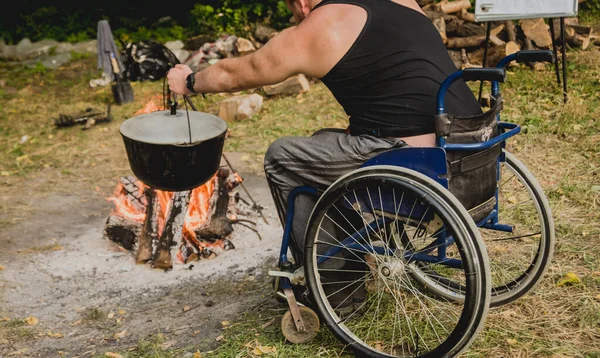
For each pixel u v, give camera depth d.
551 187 4.32
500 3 5.61
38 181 5.43
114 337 3.20
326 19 2.54
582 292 3.08
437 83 2.54
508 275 3.25
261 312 3.26
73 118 6.95
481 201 2.64
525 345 2.73
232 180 4.28
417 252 2.68
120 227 4.13
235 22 9.28
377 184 2.49
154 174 2.92
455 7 7.55
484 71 2.30
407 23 2.59
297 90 6.99
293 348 2.86
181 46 9.24
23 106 7.60
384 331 2.91
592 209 3.98
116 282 3.79
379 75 2.54
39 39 9.56
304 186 2.82
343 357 2.77
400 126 2.56
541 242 2.89
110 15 10.05
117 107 7.36
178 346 3.03
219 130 2.95
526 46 7.18
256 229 4.27
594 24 8.06
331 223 2.80
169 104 3.09
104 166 5.71
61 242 4.32
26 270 3.96
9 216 4.75
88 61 9.13
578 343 2.72
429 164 2.47
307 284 2.75
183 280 3.75
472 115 2.60
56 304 3.59
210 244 4.02
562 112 5.54
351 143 2.63
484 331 2.84
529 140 5.14
